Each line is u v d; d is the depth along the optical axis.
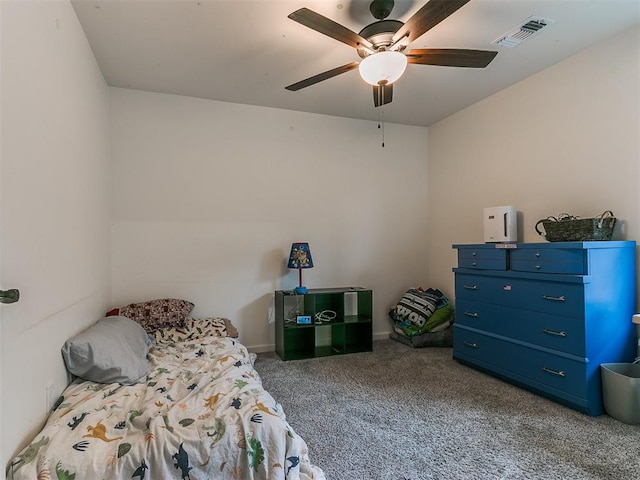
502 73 2.87
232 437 1.32
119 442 1.27
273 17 2.09
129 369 1.81
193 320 2.99
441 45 2.42
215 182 3.33
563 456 1.67
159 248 3.15
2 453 1.06
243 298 3.41
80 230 2.00
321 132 3.73
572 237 2.33
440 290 4.02
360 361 3.12
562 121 2.67
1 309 1.06
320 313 3.62
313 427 1.97
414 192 4.14
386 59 1.90
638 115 2.21
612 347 2.15
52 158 1.55
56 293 1.56
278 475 1.30
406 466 1.61
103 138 2.75
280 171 3.56
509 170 3.14
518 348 2.48
